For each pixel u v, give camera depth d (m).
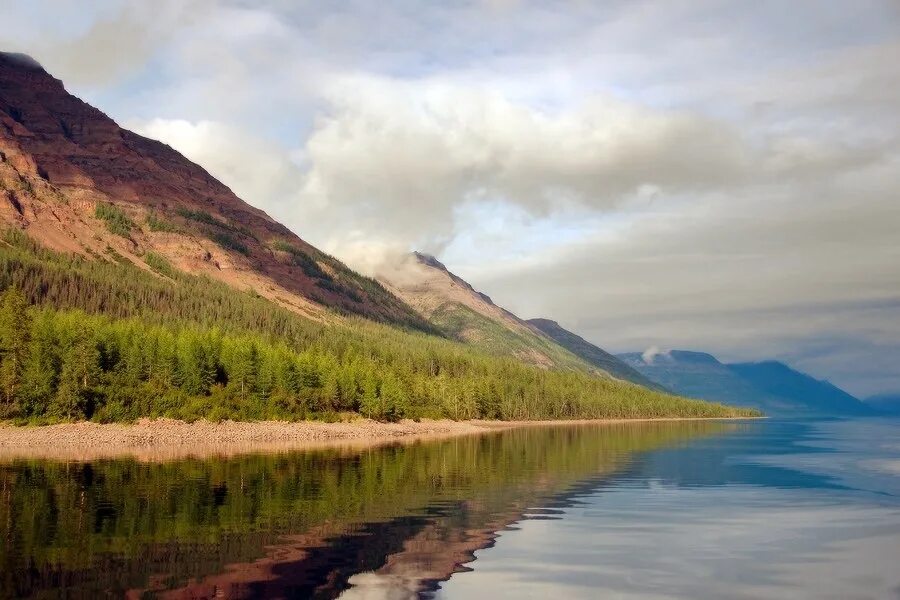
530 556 32.88
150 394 131.25
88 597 24.80
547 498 51.91
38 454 86.75
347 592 26.50
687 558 32.72
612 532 38.78
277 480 60.00
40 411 118.12
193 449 99.31
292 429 137.38
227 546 33.47
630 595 26.77
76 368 122.38
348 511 44.41
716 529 39.91
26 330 121.62
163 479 59.16
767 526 41.03
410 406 190.75
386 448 106.88
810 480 65.50
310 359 172.25
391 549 33.75
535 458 88.94
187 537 35.22
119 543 33.47
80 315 158.88
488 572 29.92
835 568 31.02
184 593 25.61
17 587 25.84
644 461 85.62
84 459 79.69
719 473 71.62
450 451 100.94
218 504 45.88
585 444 122.56
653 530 39.41
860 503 50.38
